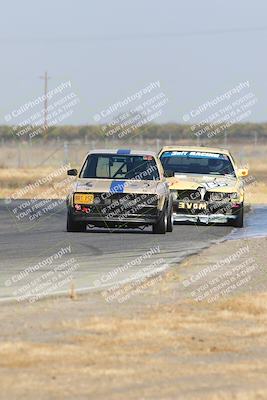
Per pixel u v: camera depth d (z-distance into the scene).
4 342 30.48
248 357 29.47
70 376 26.62
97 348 30.03
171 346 30.61
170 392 25.02
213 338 31.88
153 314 35.34
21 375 26.67
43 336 31.52
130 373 27.05
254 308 36.44
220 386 25.70
